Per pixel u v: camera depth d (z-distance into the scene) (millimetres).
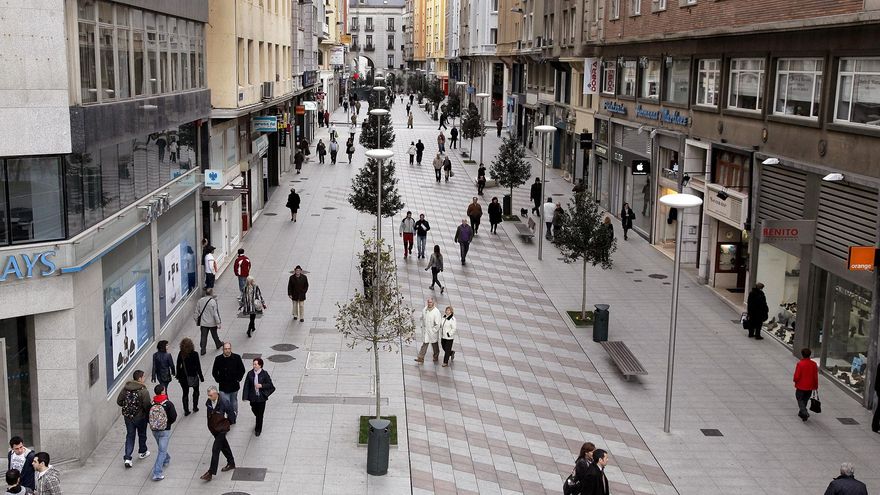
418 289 25203
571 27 45500
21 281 12633
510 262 29047
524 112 65125
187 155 22094
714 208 25000
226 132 28062
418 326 21578
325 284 25344
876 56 17094
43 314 13055
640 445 15242
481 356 19688
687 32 26156
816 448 15203
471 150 56844
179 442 14547
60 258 12891
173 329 19906
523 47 61938
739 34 22672
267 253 29328
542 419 16266
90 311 13961
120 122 15328
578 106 44750
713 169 25688
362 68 172250
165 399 13094
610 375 18766
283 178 47531
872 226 16859
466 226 28328
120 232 15328
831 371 18688
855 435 15781
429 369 18672
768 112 21891
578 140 44906
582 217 22078
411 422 15750
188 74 21703
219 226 26516
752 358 19938
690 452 14992
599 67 39562
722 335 21594
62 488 12727
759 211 22297
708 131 26016
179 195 20125
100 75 14562
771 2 20906
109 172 15156
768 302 22172
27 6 12359
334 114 92812
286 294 24203
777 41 21281
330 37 84375
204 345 18938
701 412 16781
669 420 15852
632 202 35188
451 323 18781
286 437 14852
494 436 15398
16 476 10367
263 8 32812
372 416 15844
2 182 12453
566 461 14523
